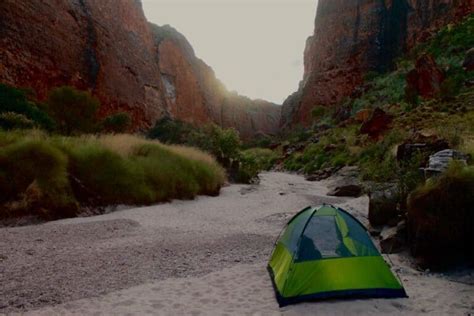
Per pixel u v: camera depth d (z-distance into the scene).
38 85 36.50
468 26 48.22
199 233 9.33
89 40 47.28
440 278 5.62
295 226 5.83
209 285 5.49
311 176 26.22
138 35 66.69
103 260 6.70
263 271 6.19
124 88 54.22
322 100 85.31
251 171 23.77
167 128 45.59
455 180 6.01
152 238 8.61
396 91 45.81
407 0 77.38
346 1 87.94
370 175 15.97
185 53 95.12
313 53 97.00
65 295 5.03
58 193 11.30
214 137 25.11
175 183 15.36
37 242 7.93
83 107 29.38
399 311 4.45
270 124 133.88
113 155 13.78
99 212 12.11
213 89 109.25
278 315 4.41
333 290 4.82
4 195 10.45
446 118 21.50
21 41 35.09
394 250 6.88
